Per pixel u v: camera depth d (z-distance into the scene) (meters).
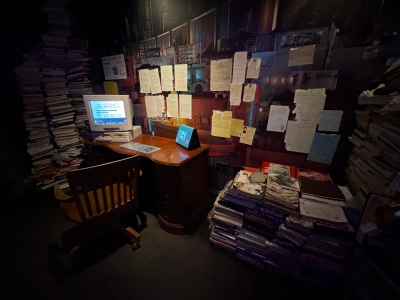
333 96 1.27
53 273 1.30
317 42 1.23
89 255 1.44
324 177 1.35
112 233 1.64
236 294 1.16
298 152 1.51
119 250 1.48
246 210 1.21
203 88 1.75
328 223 0.97
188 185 1.55
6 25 1.86
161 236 1.62
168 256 1.43
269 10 1.31
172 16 1.71
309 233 1.02
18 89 2.02
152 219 1.85
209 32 1.58
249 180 1.34
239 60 1.51
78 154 2.38
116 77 2.25
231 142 1.77
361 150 1.15
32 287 1.22
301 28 1.25
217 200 1.35
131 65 2.11
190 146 1.61
